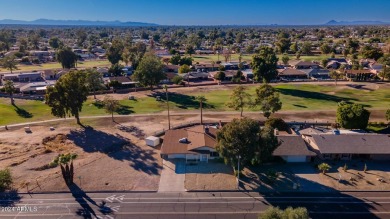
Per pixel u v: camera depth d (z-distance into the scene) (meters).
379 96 114.44
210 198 51.09
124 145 72.38
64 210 47.97
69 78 82.81
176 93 123.25
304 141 66.31
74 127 84.44
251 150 53.25
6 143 73.12
